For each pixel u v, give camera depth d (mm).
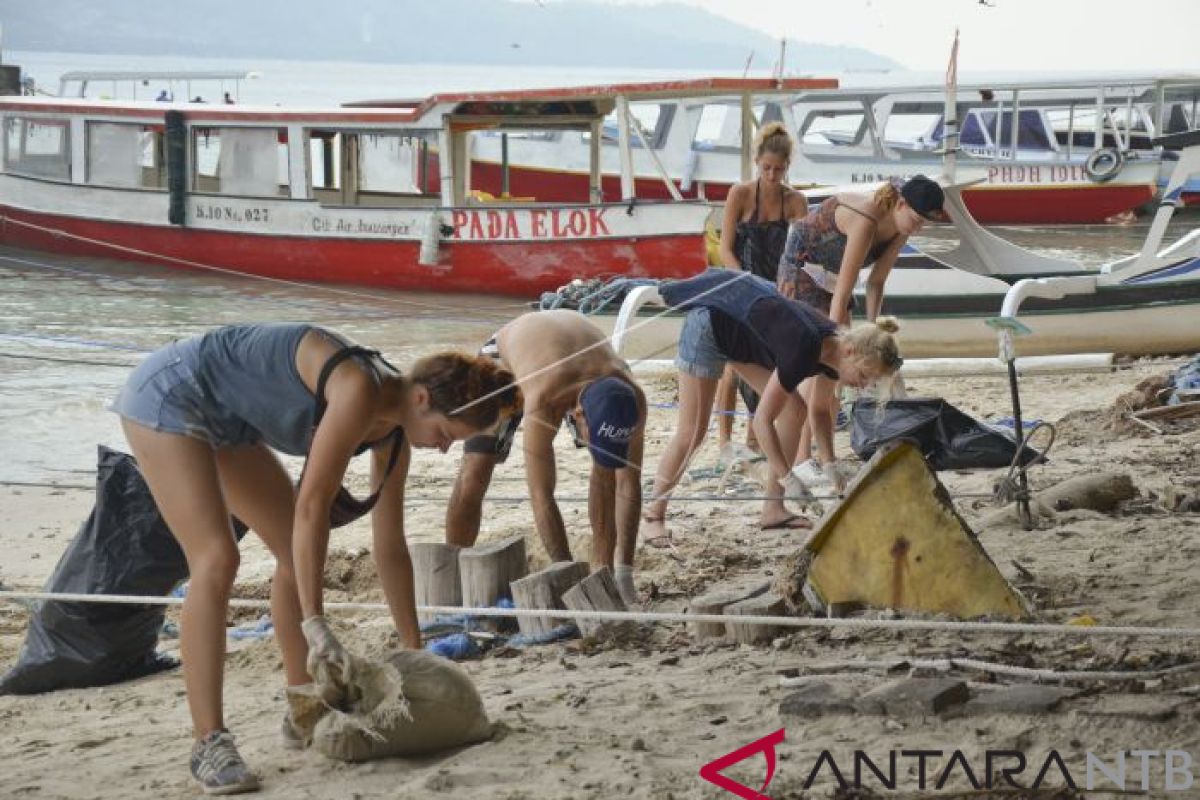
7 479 12328
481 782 4355
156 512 6359
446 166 22719
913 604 5949
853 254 8875
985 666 5113
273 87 168000
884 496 5980
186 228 24562
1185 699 4637
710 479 10328
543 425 6812
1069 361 13695
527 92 22047
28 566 9508
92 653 6406
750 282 7738
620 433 6539
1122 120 38219
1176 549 6949
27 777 4805
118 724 5625
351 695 4598
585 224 22156
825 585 6086
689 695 5184
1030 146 34719
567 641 6387
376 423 4633
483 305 22422
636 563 7922
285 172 24000
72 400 15461
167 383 4609
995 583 5855
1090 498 8133
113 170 25266
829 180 33000
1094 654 5355
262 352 4582
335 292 23516
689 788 4215
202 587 4566
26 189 26062
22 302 22078
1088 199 33125
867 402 10000
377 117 22969
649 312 14648
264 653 6605
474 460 7188
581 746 4641
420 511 10320
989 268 15117
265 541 4980
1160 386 11773
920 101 33562
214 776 4469
